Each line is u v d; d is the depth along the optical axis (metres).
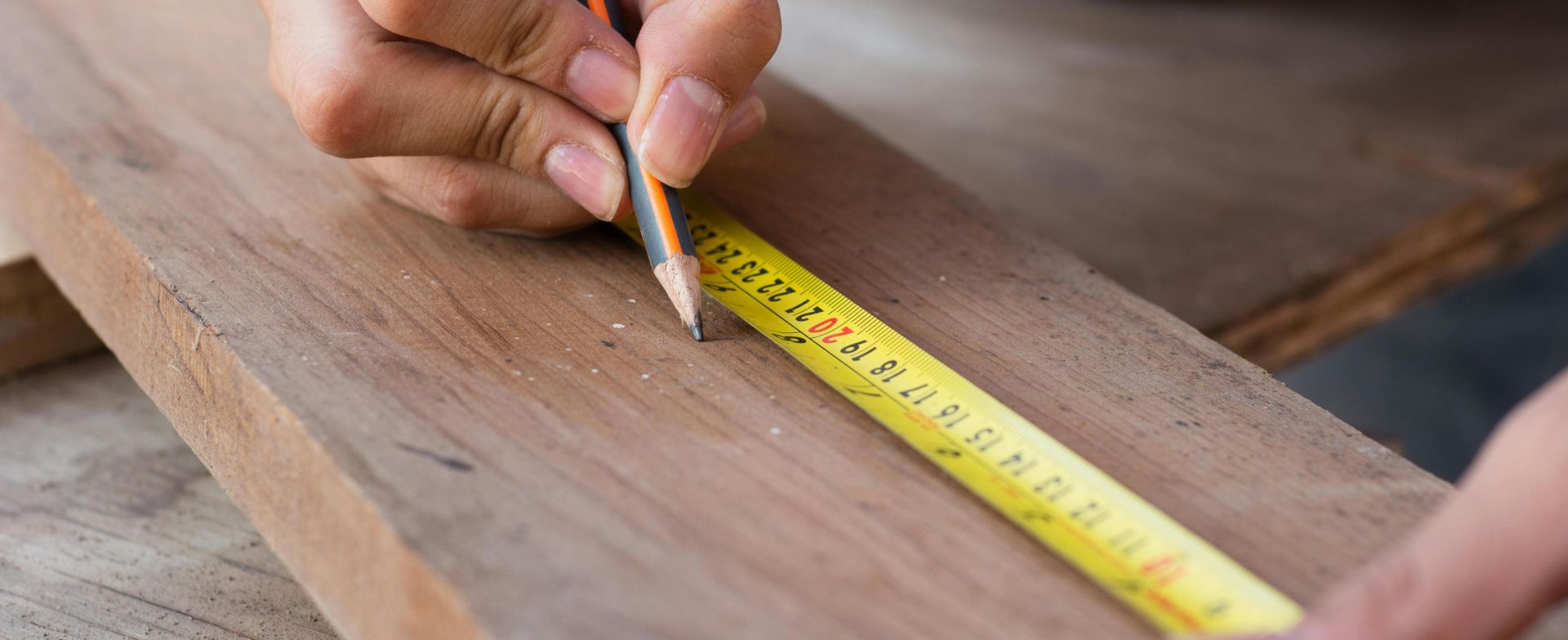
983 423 0.34
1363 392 0.92
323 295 0.37
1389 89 0.83
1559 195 0.65
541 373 0.35
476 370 0.35
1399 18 1.01
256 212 0.39
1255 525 0.33
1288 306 0.53
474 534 0.31
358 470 0.32
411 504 0.32
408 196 0.39
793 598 0.31
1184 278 0.54
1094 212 0.61
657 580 0.31
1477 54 0.92
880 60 0.83
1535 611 0.29
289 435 0.33
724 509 0.32
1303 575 0.32
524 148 0.37
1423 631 0.29
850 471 0.33
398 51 0.36
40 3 0.49
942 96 0.77
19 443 0.42
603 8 0.38
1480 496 0.29
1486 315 1.01
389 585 0.32
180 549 0.39
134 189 0.40
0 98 0.43
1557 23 1.00
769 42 0.36
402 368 0.35
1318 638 0.29
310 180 0.41
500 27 0.35
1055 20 0.96
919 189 0.42
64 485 0.41
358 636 0.33
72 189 0.40
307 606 0.38
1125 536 0.32
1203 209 0.62
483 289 0.37
